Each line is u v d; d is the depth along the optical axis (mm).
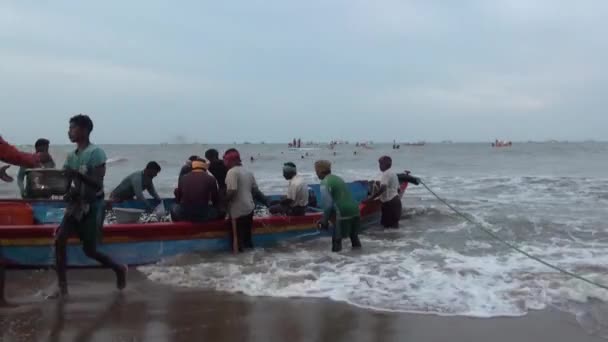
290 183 9062
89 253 5688
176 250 7621
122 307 5332
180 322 4914
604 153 58531
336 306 5434
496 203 14742
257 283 6246
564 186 19438
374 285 6188
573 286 6164
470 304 5523
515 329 4836
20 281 6281
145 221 8406
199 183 7836
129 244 7199
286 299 5660
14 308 5246
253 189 8570
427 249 8398
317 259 7551
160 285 6180
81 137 5457
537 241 9266
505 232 10148
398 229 10531
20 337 4465
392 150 80125
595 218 11906
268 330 4750
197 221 7801
